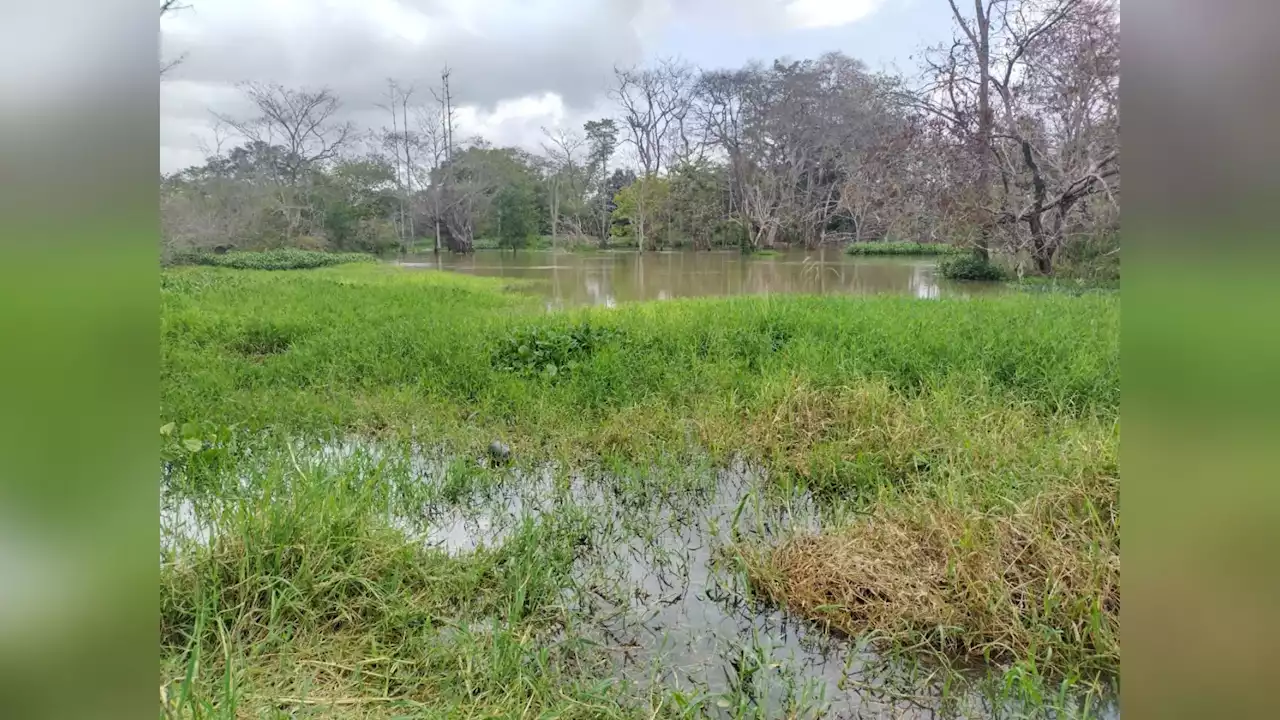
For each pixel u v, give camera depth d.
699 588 2.19
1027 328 4.06
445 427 3.31
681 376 3.71
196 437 2.81
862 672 1.83
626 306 5.10
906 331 4.04
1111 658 1.79
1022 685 1.70
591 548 2.40
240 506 2.17
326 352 4.21
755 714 1.65
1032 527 2.17
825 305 5.00
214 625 1.82
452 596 2.04
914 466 2.75
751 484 2.86
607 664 1.84
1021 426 2.92
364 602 1.94
